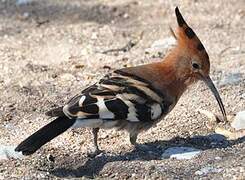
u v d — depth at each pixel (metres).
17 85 13.77
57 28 17.23
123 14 18.16
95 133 10.78
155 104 10.48
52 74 14.38
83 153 10.96
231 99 12.81
